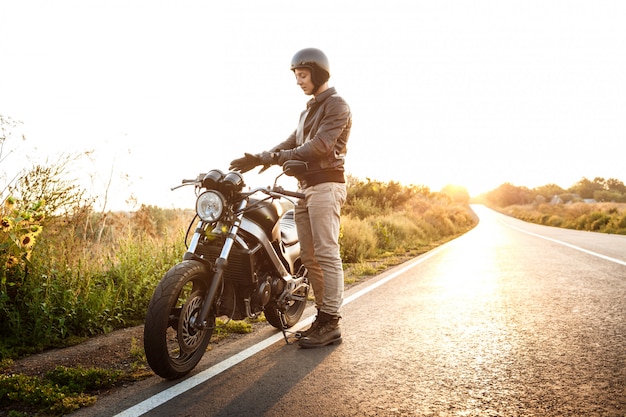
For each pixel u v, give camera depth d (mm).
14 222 4121
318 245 3857
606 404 2512
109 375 3092
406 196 26500
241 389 2863
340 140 3916
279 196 3445
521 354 3416
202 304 3260
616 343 3600
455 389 2791
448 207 42656
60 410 2623
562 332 3971
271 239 3768
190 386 2939
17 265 4180
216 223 3381
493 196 174250
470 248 13805
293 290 4090
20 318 4023
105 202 5441
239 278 3504
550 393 2682
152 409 2609
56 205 4855
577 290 5895
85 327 4281
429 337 3979
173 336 4113
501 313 4793
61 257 4641
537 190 164375
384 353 3557
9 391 2861
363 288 6777
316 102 3883
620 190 144375
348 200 22172
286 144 4309
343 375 3078
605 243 13234
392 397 2695
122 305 4828
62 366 3293
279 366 3285
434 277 7695
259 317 4828
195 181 3422
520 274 7570
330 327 3805
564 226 36188
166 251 5961
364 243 11914
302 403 2631
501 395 2678
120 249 5691
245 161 3545
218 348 3787
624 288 5906
